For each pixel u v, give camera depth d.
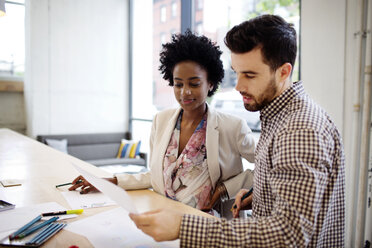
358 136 2.12
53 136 4.63
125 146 4.94
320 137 0.66
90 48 5.01
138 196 1.21
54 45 4.67
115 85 5.32
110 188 0.73
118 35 5.30
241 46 0.73
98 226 0.89
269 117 0.80
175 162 1.28
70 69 4.84
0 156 1.98
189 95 1.21
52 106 4.71
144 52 5.24
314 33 2.38
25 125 4.90
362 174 2.05
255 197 0.88
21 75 4.88
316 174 0.63
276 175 0.70
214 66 1.27
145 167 4.65
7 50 4.72
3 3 2.04
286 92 0.77
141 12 5.22
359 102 2.09
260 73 0.74
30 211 0.98
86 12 4.93
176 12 5.11
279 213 0.65
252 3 3.81
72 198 1.13
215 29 3.95
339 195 0.77
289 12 3.37
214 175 1.28
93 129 5.13
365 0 2.04
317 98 2.38
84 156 4.79
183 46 1.19
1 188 1.25
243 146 1.34
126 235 0.84
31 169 1.61
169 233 0.67
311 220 0.62
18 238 0.79
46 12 4.56
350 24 2.15
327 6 2.28
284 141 0.67
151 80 5.19
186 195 1.25
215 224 0.66
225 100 3.97
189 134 1.31
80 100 4.96
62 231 0.85
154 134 1.45
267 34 0.71
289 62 0.75
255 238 0.63
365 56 2.06
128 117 5.49
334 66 2.26
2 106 4.75
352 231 2.17
